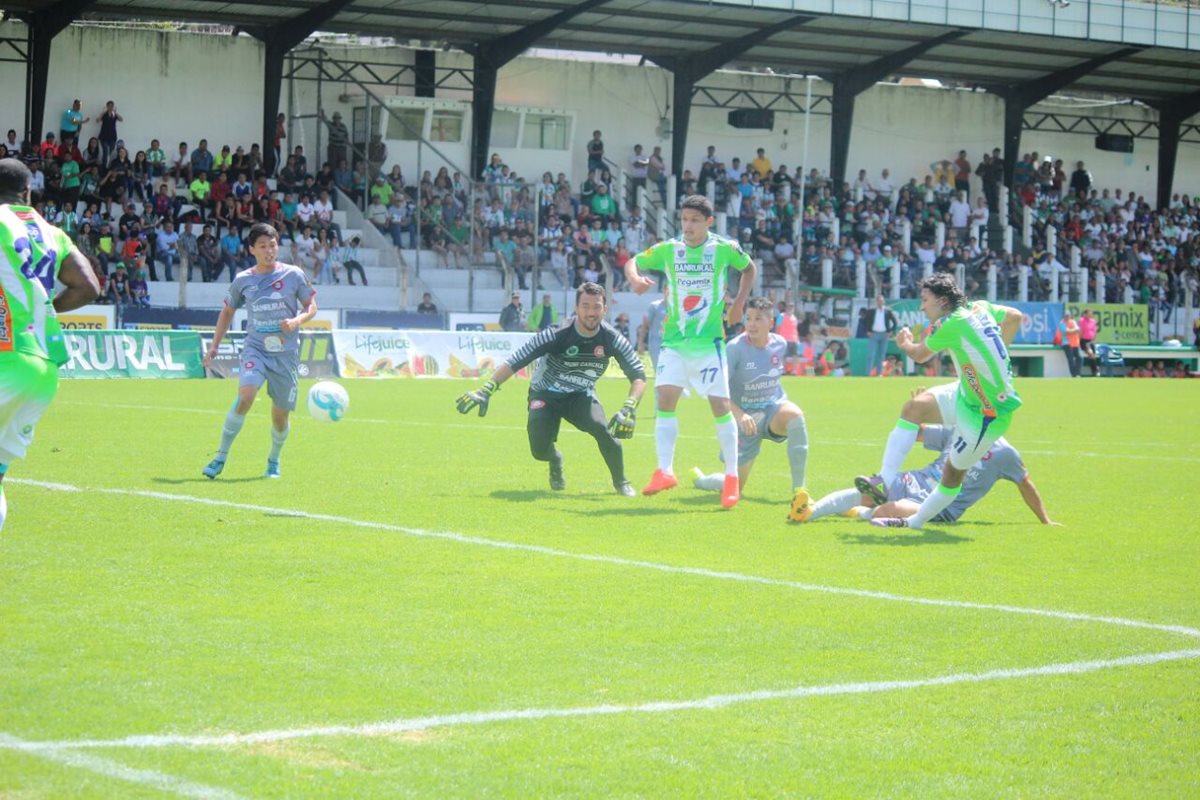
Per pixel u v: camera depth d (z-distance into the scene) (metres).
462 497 14.87
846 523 13.64
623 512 14.06
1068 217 66.00
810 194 60.72
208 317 42.12
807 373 52.38
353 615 9.09
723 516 13.99
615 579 10.50
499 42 54.12
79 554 10.88
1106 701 7.54
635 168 58.62
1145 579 10.97
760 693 7.54
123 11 48.53
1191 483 17.78
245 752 6.37
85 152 48.78
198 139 51.84
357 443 20.72
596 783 6.14
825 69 61.62
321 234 48.66
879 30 55.66
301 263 47.94
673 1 50.41
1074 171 69.00
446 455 19.17
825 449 21.75
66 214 44.16
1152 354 61.25
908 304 56.28
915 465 19.50
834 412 30.45
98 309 40.16
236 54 52.09
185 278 43.03
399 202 51.69
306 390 34.69
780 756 6.55
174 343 38.34
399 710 7.06
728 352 15.23
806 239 58.44
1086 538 13.06
